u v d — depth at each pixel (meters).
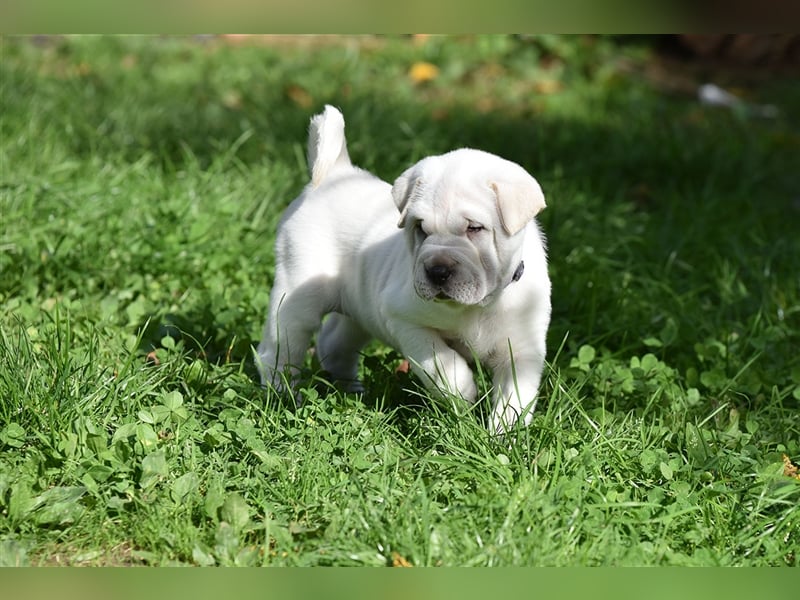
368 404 7.23
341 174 7.68
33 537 5.65
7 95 12.70
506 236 6.20
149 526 5.70
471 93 16.16
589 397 7.51
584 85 16.97
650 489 6.24
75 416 6.46
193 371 7.18
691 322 8.96
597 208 11.38
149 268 9.12
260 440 6.38
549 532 5.56
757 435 7.12
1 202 9.81
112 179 10.61
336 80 15.48
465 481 6.12
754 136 14.80
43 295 8.73
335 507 5.88
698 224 11.12
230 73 15.57
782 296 9.57
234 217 10.03
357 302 7.35
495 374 6.99
